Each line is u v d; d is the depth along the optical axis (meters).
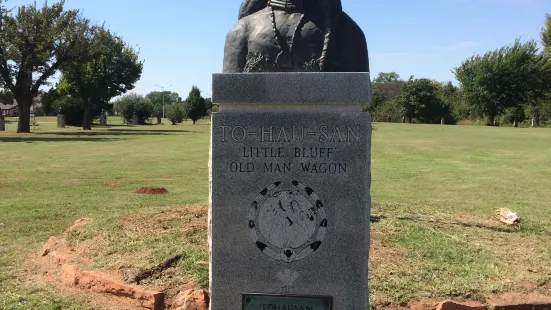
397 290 2.57
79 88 22.89
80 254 3.16
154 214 3.95
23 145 13.06
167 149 12.16
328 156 1.94
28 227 4.22
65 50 18.80
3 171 7.88
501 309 2.44
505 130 21.69
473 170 8.44
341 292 1.97
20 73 18.64
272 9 2.31
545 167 8.89
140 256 2.92
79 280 2.80
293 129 1.94
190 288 2.58
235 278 2.00
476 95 30.38
